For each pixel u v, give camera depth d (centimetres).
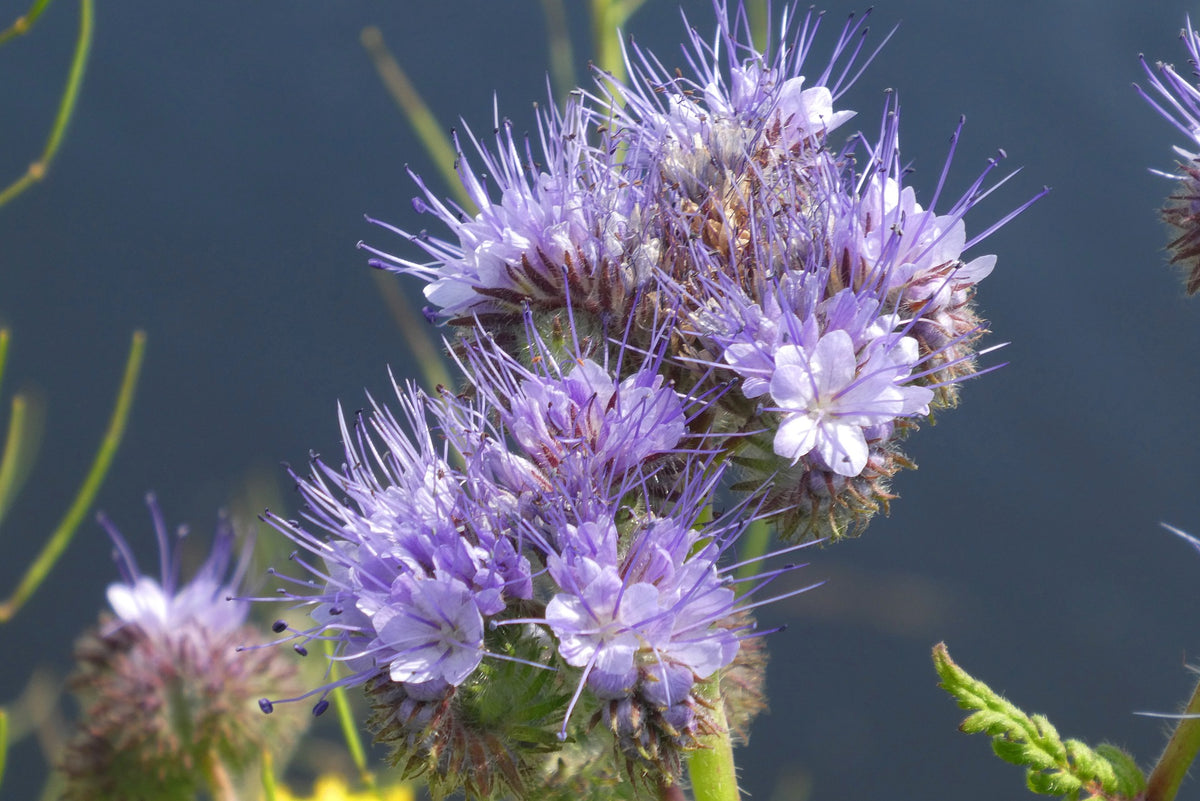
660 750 31
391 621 31
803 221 32
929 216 32
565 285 32
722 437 32
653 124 33
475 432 32
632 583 31
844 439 31
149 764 36
